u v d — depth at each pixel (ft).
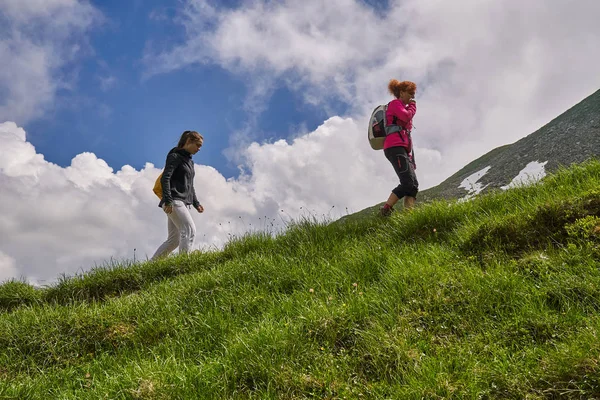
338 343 12.16
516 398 8.93
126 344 14.84
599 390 8.34
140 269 23.02
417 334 11.72
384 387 10.01
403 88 24.64
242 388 10.92
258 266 18.62
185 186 26.81
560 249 14.12
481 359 10.24
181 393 10.77
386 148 24.45
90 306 18.85
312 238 21.39
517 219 16.14
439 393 9.36
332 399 9.90
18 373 13.62
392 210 23.61
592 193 15.67
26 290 22.91
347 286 15.31
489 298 12.57
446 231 18.71
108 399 11.02
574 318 10.92
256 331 12.78
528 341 10.69
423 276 14.33
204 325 14.67
